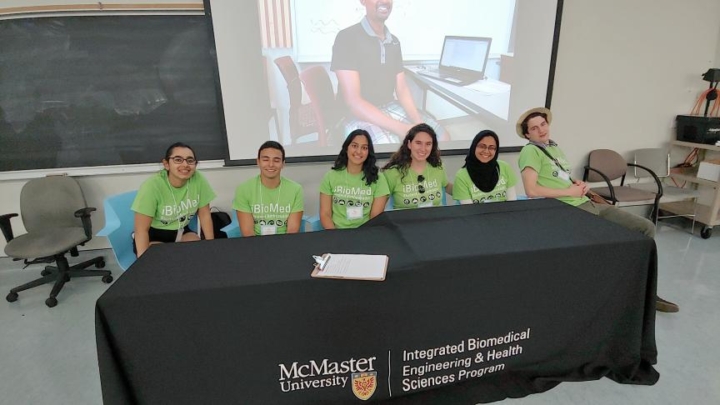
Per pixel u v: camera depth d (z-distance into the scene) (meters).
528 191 2.29
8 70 2.42
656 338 1.87
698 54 3.38
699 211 3.28
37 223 2.52
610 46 3.16
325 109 2.79
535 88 3.06
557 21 2.92
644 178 3.54
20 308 2.26
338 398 1.35
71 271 2.50
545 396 1.49
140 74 2.56
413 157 2.19
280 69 2.65
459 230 1.57
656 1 3.13
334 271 1.21
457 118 3.00
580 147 3.41
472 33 2.84
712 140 3.28
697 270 2.61
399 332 1.30
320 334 1.24
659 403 1.46
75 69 2.48
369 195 2.15
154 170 2.74
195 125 2.72
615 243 1.40
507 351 1.45
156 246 1.49
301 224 2.28
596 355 1.56
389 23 2.71
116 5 2.40
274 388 1.28
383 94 2.84
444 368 1.40
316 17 2.60
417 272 1.24
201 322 1.15
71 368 1.75
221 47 2.53
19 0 2.32
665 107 3.48
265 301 1.17
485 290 1.33
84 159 2.66
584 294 1.44
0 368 1.75
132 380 1.17
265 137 2.76
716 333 1.91
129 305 1.09
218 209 2.88
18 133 2.54
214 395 1.25
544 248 1.35
